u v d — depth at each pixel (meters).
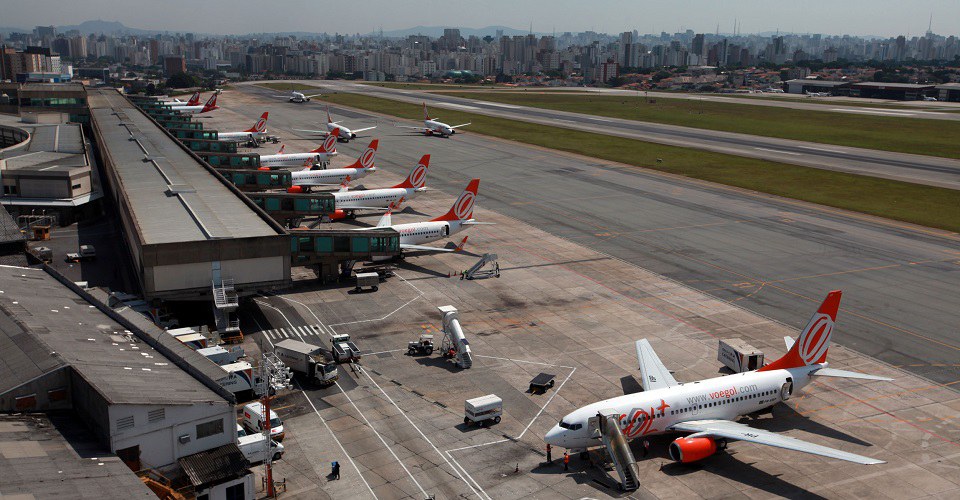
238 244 78.62
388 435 56.41
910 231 121.94
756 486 50.16
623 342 75.25
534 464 52.66
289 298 87.38
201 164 133.12
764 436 50.94
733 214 133.25
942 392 64.94
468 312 83.50
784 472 52.09
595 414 52.03
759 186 158.75
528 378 66.69
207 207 97.19
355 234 92.75
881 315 83.81
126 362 50.56
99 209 131.12
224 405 45.66
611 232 120.25
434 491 48.94
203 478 42.84
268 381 61.31
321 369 64.31
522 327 79.06
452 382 65.75
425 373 67.56
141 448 42.81
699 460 53.62
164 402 43.41
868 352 73.44
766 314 83.75
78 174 125.62
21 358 48.75
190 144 180.75
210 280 78.19
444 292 90.31
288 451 53.78
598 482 50.41
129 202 98.81
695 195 149.62
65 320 58.44
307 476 50.53
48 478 37.56
